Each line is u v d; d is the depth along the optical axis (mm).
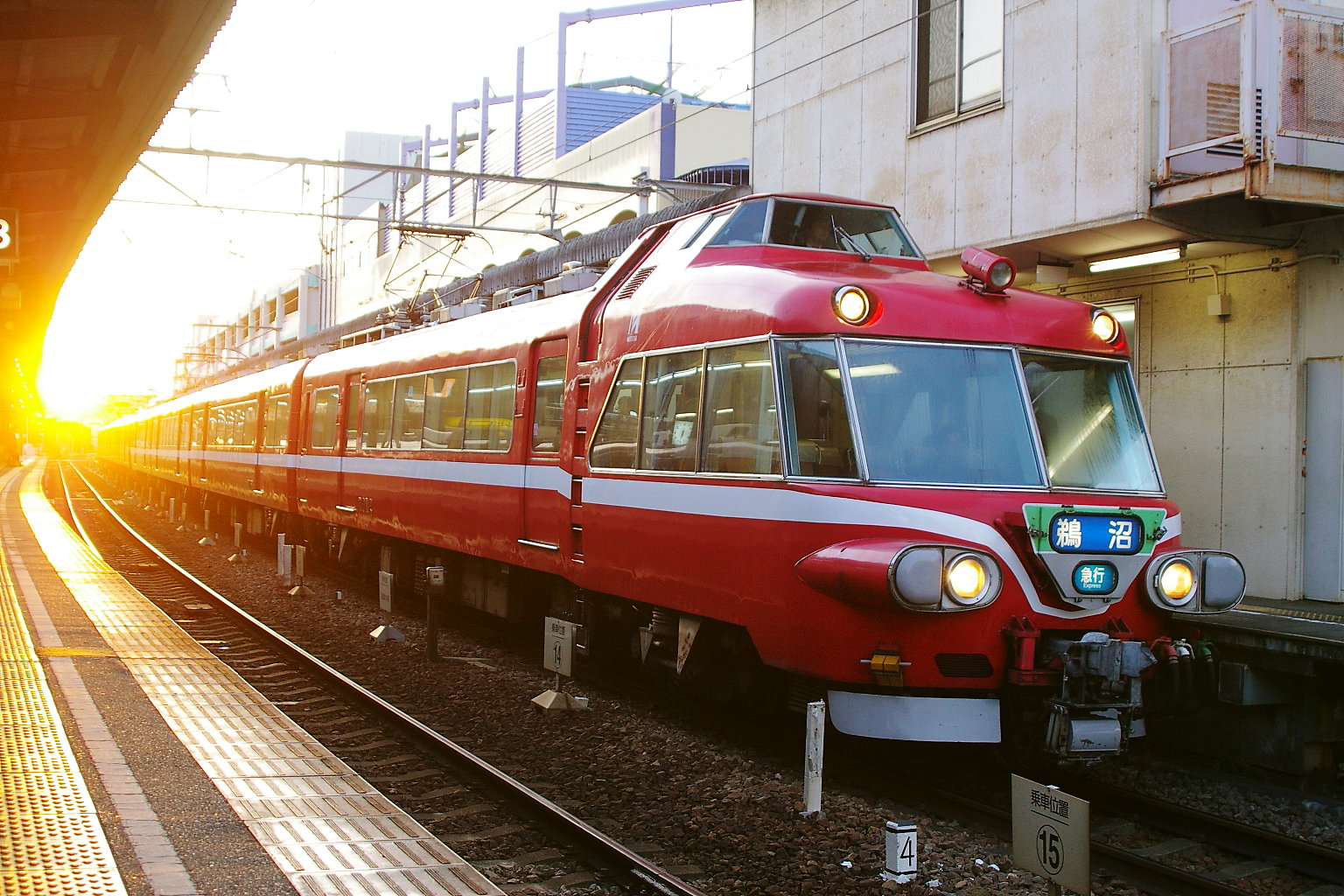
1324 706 7082
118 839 4809
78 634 10109
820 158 13203
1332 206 8547
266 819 5227
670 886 4777
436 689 8953
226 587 14977
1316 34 8664
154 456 31344
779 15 13859
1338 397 9000
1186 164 9281
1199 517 10039
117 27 9859
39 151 13844
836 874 5148
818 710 5898
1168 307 10352
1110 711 6129
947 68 11500
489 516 10109
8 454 75250
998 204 10727
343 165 15258
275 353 27891
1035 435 6484
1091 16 9750
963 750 7441
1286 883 5344
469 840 5523
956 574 5812
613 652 9258
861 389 6262
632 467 7895
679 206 14148
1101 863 5422
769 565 6441
